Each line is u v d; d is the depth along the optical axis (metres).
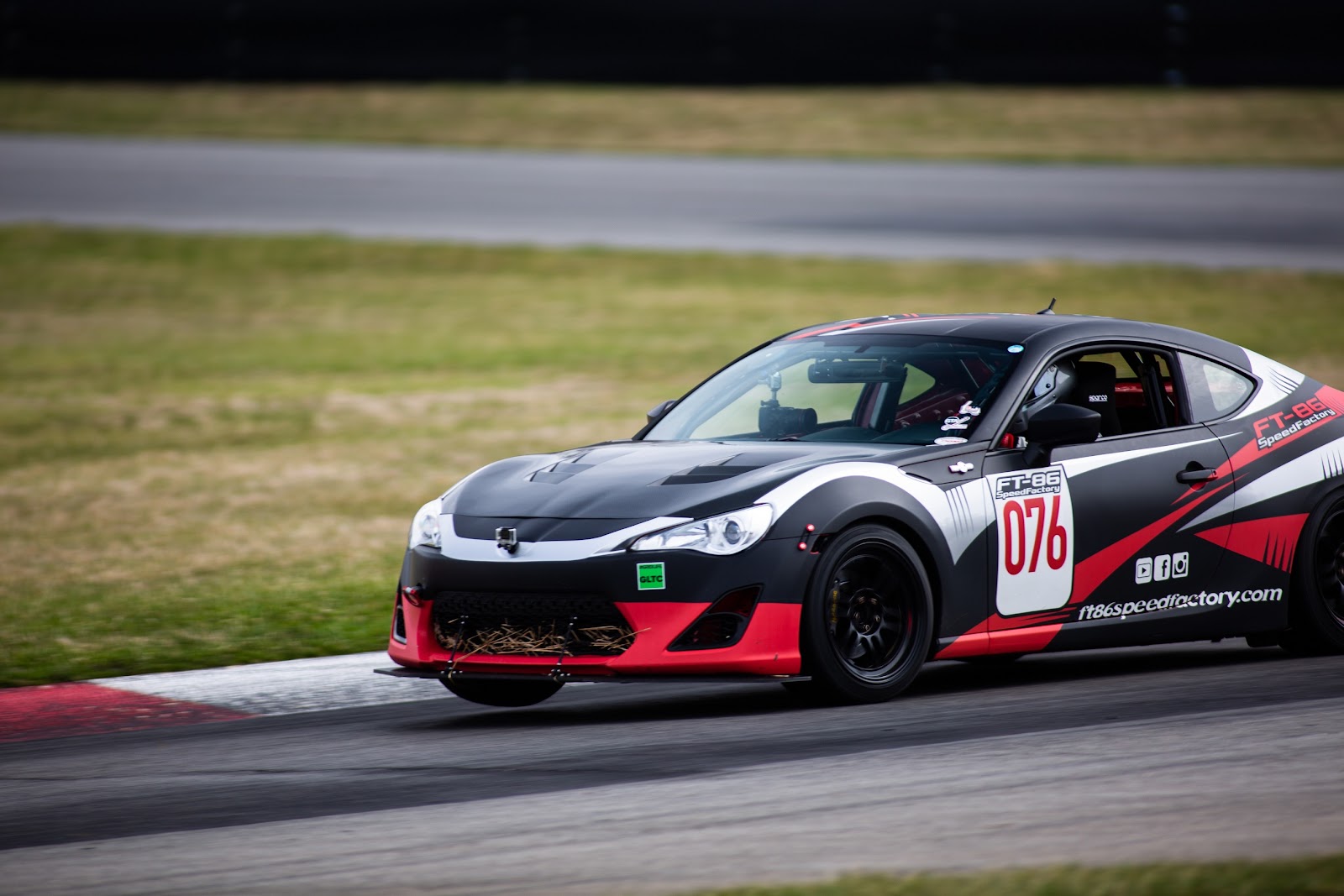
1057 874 13.05
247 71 147.00
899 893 12.67
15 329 73.50
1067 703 20.84
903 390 22.75
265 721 21.27
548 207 102.31
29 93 144.50
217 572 32.69
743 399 23.78
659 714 20.97
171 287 83.12
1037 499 21.83
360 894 13.40
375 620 28.16
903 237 90.38
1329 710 19.89
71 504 40.72
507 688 22.20
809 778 16.84
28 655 25.44
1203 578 23.31
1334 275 76.81
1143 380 23.69
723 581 19.64
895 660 20.81
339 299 80.25
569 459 22.34
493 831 15.25
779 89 142.38
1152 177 109.00
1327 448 24.56
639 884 13.32
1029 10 138.75
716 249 88.38
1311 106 130.25
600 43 144.75
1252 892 12.35
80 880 14.12
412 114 136.38
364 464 45.91
